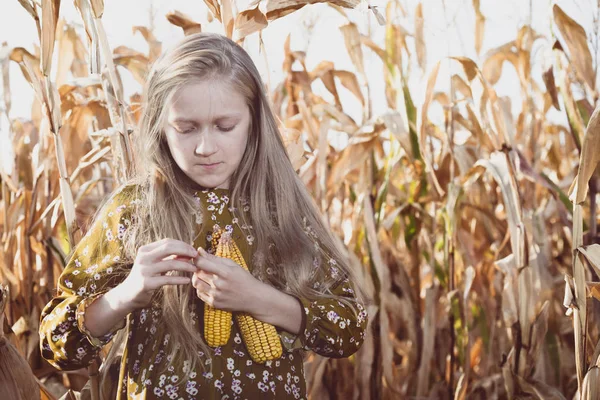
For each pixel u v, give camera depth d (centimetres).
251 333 184
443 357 389
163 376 181
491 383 372
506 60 450
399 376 397
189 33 305
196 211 194
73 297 188
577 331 251
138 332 191
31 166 407
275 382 187
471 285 385
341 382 367
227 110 183
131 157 255
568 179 489
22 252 345
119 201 196
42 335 193
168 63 188
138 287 173
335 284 207
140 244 191
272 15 284
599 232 374
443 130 439
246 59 197
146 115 195
